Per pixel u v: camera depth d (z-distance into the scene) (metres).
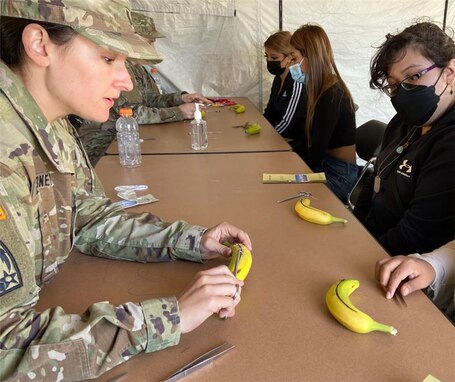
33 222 0.78
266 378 0.65
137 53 0.76
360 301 0.84
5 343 0.62
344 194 2.53
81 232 1.06
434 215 1.24
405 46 1.26
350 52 4.00
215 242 0.99
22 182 0.73
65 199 0.92
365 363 0.68
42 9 0.69
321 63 2.43
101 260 1.04
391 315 0.80
